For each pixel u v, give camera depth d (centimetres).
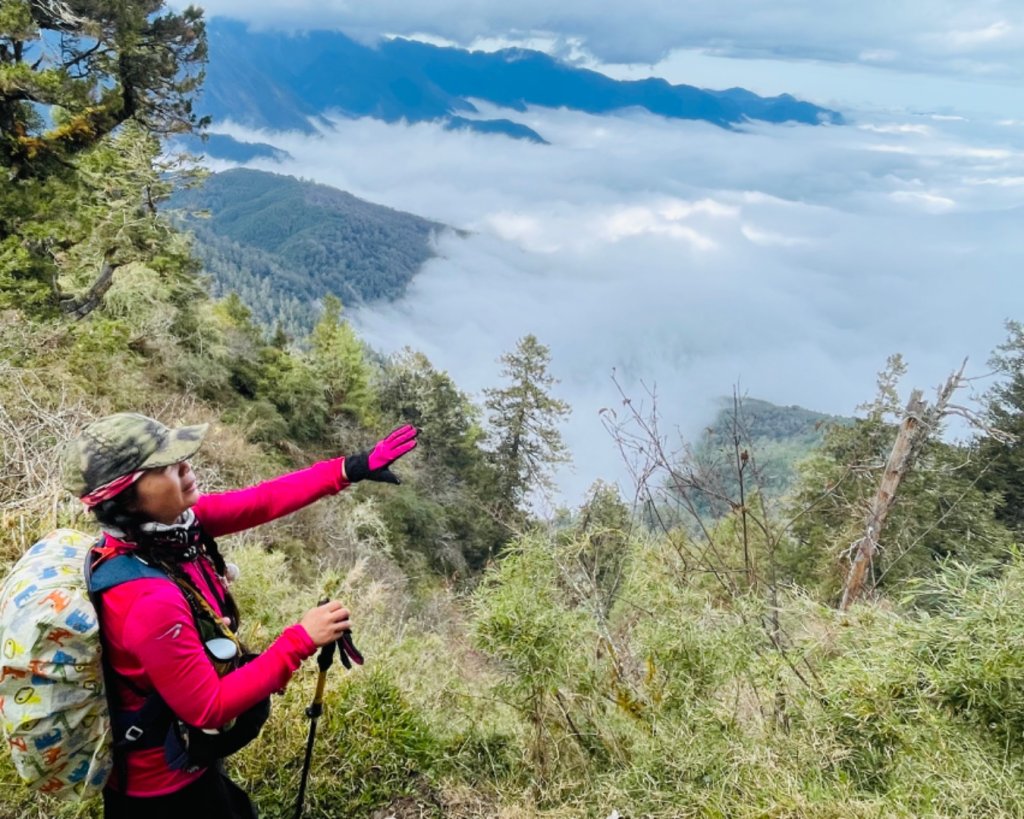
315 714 220
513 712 367
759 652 368
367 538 1498
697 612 350
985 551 1502
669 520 395
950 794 256
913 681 302
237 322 2789
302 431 2384
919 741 285
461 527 2797
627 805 288
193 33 1852
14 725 161
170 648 165
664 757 298
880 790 283
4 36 1334
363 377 2888
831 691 317
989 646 291
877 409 1753
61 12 1606
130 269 1703
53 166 1497
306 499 212
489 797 307
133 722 172
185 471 180
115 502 168
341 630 188
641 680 355
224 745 182
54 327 1069
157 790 180
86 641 163
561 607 333
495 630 314
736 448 394
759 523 397
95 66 1812
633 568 371
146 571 170
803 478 1644
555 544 365
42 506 402
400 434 223
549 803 303
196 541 188
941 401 959
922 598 371
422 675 396
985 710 290
